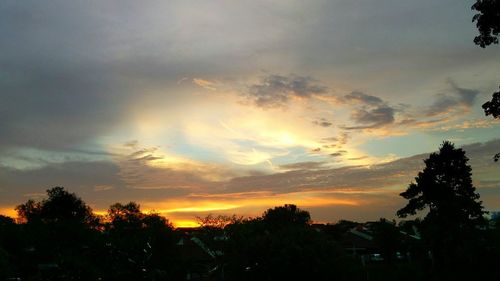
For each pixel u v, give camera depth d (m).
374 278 51.78
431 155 62.59
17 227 65.25
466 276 37.16
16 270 53.91
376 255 83.50
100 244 56.28
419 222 61.34
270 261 47.44
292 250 47.16
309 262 46.78
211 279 60.28
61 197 101.56
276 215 81.81
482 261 36.59
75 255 54.12
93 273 51.81
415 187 61.75
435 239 45.28
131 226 64.75
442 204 53.88
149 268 55.50
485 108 22.47
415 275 45.66
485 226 52.47
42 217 98.38
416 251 55.62
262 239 50.31
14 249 61.72
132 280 54.06
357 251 81.56
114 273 53.81
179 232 63.88
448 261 39.69
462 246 39.16
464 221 51.88
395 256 74.50
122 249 55.41
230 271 52.16
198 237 72.94
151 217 64.62
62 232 62.03
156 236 57.97
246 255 49.84
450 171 60.84
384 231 71.81
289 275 47.31
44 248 61.03
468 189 60.38
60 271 51.41
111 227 66.94
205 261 66.12
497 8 21.20
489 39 22.34
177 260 58.72
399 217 62.84
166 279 56.59
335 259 48.28
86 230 64.06
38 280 51.75
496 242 37.78
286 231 51.66
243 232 60.50
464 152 61.66
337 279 48.53
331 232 88.38
